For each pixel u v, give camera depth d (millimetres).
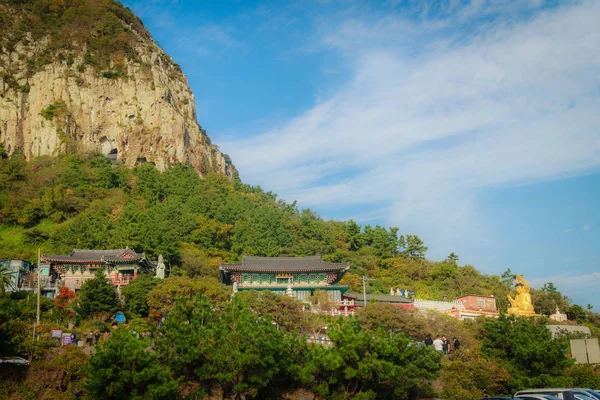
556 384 54156
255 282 104125
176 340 48531
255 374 47594
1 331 49875
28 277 103812
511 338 59656
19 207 164125
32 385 48500
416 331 74438
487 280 154625
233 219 162875
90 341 64688
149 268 111750
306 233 167750
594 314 123375
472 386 54031
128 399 42469
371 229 179500
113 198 173750
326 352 48844
